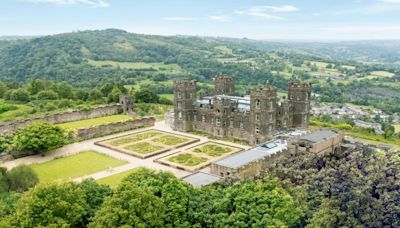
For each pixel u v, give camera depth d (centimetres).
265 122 12950
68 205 5891
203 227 6306
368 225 7400
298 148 11131
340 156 10975
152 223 5747
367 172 9294
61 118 17225
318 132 12394
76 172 10919
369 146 12331
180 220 6194
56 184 6175
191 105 15412
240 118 13875
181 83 15012
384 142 14650
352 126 17362
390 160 10150
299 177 8744
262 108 12838
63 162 11844
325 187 8044
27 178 8688
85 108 18538
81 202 6162
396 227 7519
